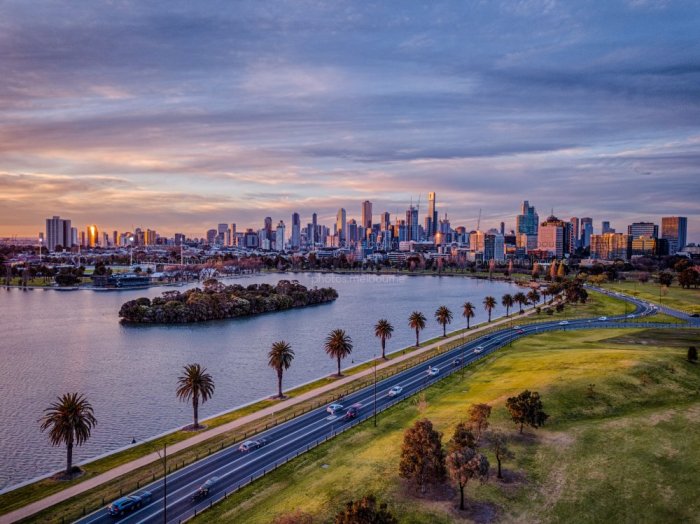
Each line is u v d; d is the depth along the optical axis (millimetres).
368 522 63375
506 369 153500
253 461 96625
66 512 79938
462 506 76812
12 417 137250
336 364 190375
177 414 138000
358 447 100938
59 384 166625
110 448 117125
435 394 136125
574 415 110375
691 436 98188
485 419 95188
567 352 167250
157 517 77688
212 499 82562
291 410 127625
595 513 75938
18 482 101562
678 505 77312
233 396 152625
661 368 137250
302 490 83000
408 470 81625
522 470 87375
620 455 91562
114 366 189625
